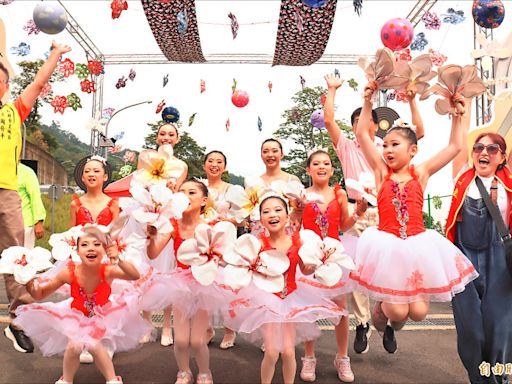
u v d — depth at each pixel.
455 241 3.19
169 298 3.14
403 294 2.80
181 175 3.73
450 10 6.05
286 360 2.86
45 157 29.17
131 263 2.95
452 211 3.18
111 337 2.92
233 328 3.00
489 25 5.07
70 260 3.29
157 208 2.97
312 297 3.14
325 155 3.78
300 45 8.84
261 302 2.90
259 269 2.84
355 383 3.25
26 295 3.68
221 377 3.33
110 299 3.10
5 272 2.73
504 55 4.25
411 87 3.18
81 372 3.42
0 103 3.80
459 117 3.15
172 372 3.43
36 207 5.07
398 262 2.84
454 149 3.14
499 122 6.40
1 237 3.68
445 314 5.45
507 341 2.93
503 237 2.96
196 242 2.91
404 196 3.04
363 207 3.39
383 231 3.04
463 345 3.02
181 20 7.29
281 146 4.38
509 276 2.97
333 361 3.76
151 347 4.08
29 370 3.41
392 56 3.01
